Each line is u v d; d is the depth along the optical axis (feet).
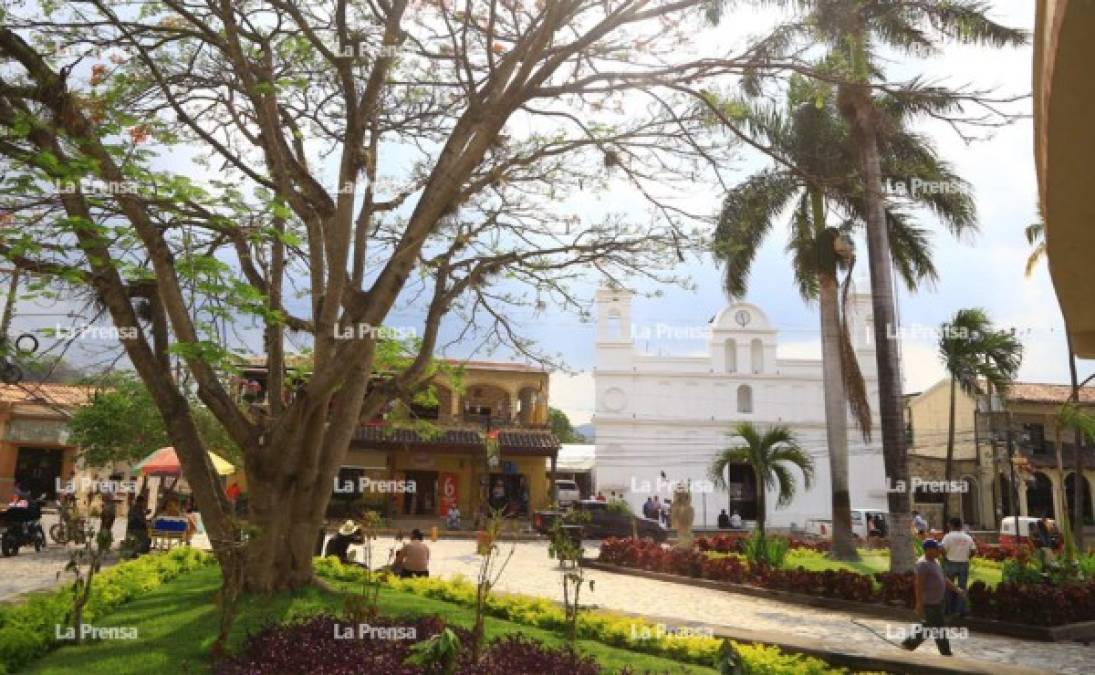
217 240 37.76
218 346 27.91
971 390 73.82
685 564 58.80
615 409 133.69
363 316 33.35
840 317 72.43
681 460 132.36
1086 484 125.59
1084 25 9.52
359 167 35.78
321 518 36.94
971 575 61.98
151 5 37.22
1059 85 10.67
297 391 34.76
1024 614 39.37
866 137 58.34
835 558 70.33
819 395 136.77
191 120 37.09
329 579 43.52
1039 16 11.15
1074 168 12.18
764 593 50.93
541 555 75.61
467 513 115.65
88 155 28.71
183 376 38.42
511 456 119.14
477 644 23.97
